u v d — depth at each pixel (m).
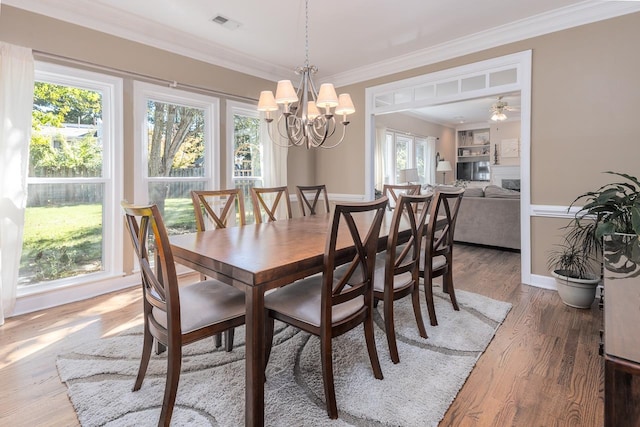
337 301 1.48
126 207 1.41
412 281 2.10
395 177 7.20
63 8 2.65
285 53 3.85
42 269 2.73
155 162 3.40
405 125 7.58
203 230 2.46
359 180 4.62
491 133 8.77
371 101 4.40
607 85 2.76
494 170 8.72
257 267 1.32
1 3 2.39
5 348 2.04
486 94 3.42
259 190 2.99
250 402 1.30
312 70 2.69
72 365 1.84
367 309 1.69
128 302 2.81
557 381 1.69
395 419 1.42
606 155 2.79
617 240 1.81
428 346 2.04
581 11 2.82
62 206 2.81
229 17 2.98
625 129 2.70
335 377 1.73
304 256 1.49
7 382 1.69
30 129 2.49
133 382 1.68
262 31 3.26
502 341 2.12
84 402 1.53
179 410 1.48
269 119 2.64
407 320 2.43
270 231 2.19
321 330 1.45
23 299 2.57
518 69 3.20
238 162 4.18
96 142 2.98
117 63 3.01
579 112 2.89
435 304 2.73
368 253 1.64
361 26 3.17
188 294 1.69
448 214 2.45
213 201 3.86
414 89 4.00
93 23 2.84
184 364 1.84
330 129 4.90
